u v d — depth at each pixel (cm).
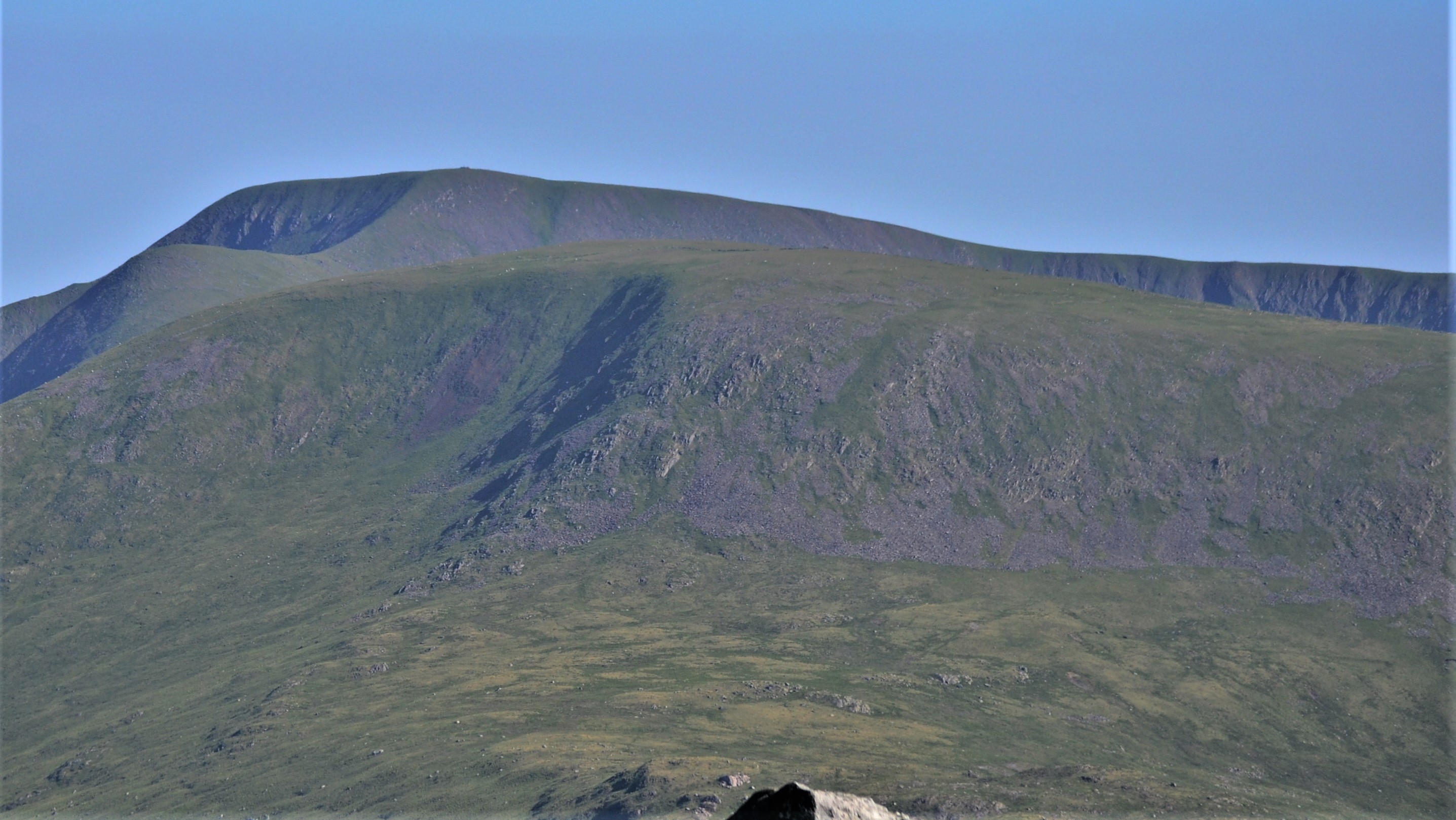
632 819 15838
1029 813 16450
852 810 4738
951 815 16238
